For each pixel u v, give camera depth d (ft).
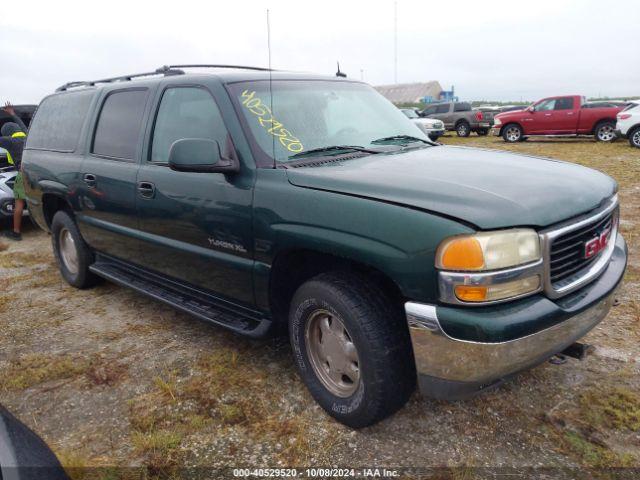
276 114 10.32
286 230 8.71
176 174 10.87
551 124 60.90
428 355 7.38
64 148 15.21
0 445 5.37
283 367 10.73
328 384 9.05
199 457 8.24
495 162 9.61
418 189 7.80
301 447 8.35
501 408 9.06
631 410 8.79
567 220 7.75
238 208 9.52
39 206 16.66
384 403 8.03
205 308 11.27
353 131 11.09
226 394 9.86
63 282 16.99
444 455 8.04
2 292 16.21
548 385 9.64
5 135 25.93
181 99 11.28
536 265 7.25
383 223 7.57
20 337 12.85
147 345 12.04
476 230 6.96
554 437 8.30
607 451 7.95
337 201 8.16
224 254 10.15
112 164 12.82
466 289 6.97
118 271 14.20
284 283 9.66
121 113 13.03
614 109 57.16
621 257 9.40
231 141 9.80
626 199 24.98
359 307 7.94
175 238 11.23
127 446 8.56
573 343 8.44
